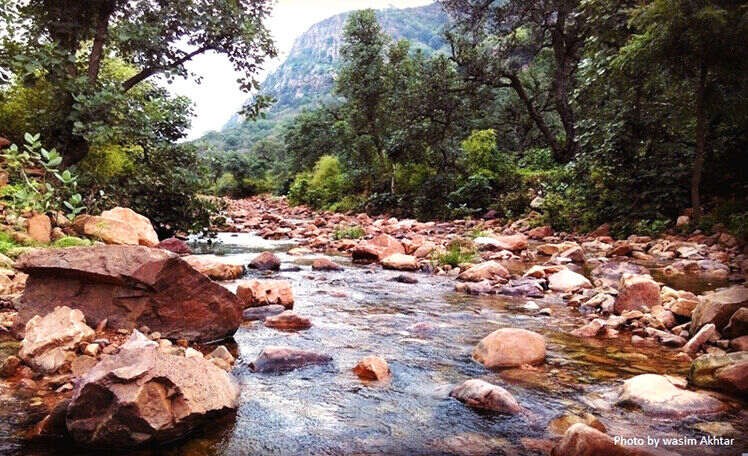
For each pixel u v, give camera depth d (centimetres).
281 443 238
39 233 649
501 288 629
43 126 842
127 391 228
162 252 382
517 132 2805
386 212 2120
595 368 356
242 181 4469
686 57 1048
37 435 236
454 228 1524
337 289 633
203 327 392
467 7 2128
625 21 1272
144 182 975
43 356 309
